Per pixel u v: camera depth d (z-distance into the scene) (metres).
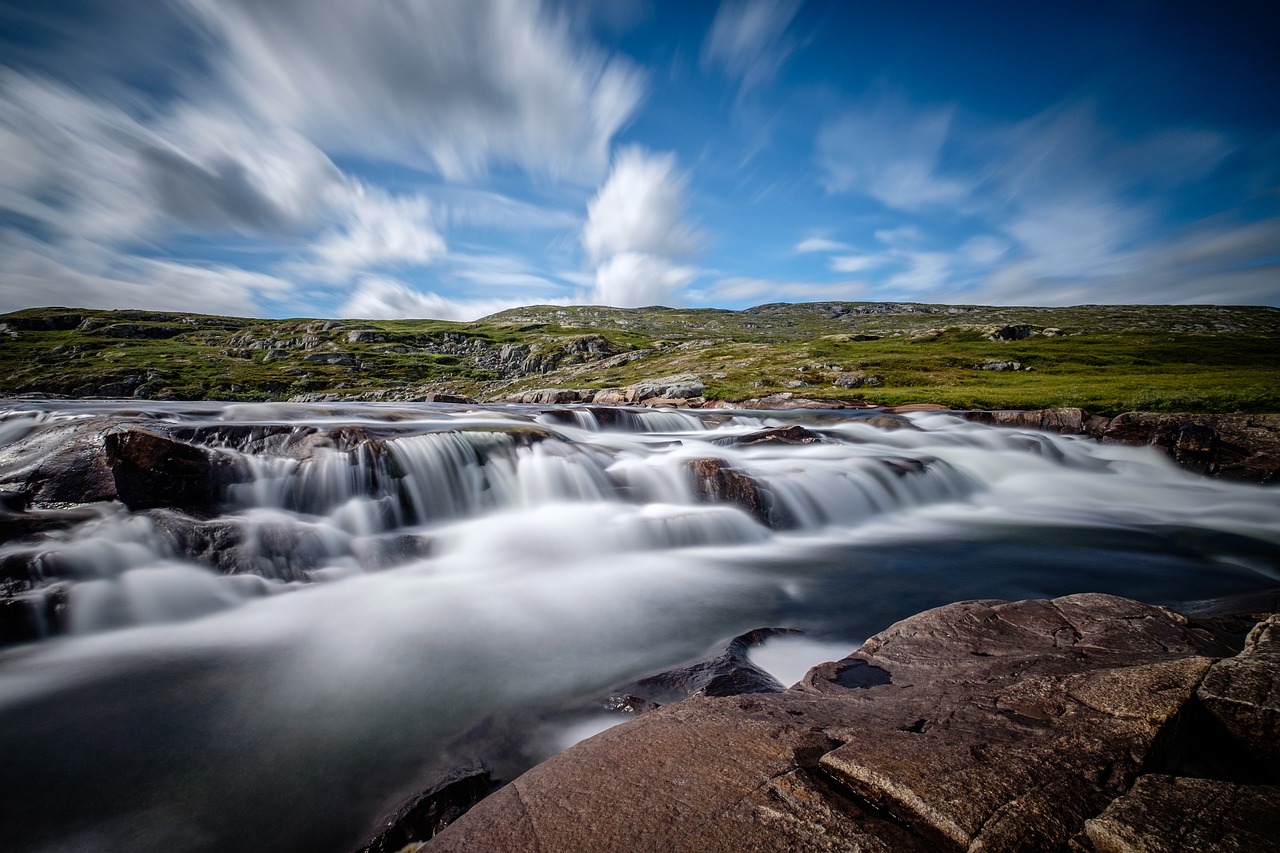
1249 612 7.67
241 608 9.02
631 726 4.46
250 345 167.25
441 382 140.25
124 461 10.69
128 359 133.38
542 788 3.73
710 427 34.53
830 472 17.19
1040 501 18.78
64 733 5.95
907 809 3.21
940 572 11.50
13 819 4.82
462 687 6.82
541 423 27.50
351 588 9.88
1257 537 14.51
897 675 5.53
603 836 3.26
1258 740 3.85
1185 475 22.05
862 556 12.62
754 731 4.23
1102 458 23.81
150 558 9.34
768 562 12.02
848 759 3.64
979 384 64.88
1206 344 98.75
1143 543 13.95
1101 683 4.45
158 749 5.69
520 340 189.75
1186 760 3.89
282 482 12.19
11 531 9.02
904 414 36.56
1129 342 103.19
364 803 4.93
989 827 2.99
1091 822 2.99
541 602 9.52
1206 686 4.20
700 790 3.56
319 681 6.98
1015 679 5.08
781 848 3.05
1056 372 74.06
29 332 162.25
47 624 7.87
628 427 32.62
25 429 15.31
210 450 12.01
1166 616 6.37
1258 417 23.50
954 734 3.94
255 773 5.34
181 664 7.39
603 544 12.34
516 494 14.68
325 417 23.92
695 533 13.27
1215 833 2.84
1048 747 3.67
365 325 197.12
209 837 4.63
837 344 115.06
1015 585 10.73
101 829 4.73
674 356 122.50
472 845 3.30
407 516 13.16
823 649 7.66
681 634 8.34
